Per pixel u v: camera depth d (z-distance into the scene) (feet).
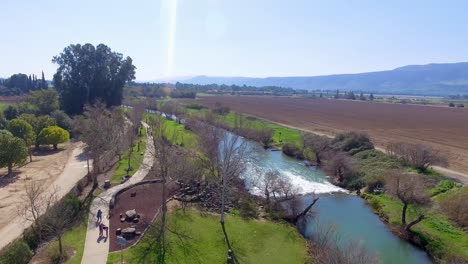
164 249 110.52
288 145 264.72
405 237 131.54
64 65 336.70
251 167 218.38
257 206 154.40
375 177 186.19
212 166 177.27
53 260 100.17
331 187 191.21
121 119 242.37
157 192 160.56
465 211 136.46
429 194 156.25
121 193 157.48
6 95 539.70
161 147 153.58
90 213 133.28
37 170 189.67
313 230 136.46
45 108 323.37
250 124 329.52
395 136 317.63
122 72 359.66
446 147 270.67
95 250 106.42
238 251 114.93
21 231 114.42
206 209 146.30
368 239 130.52
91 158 210.18
